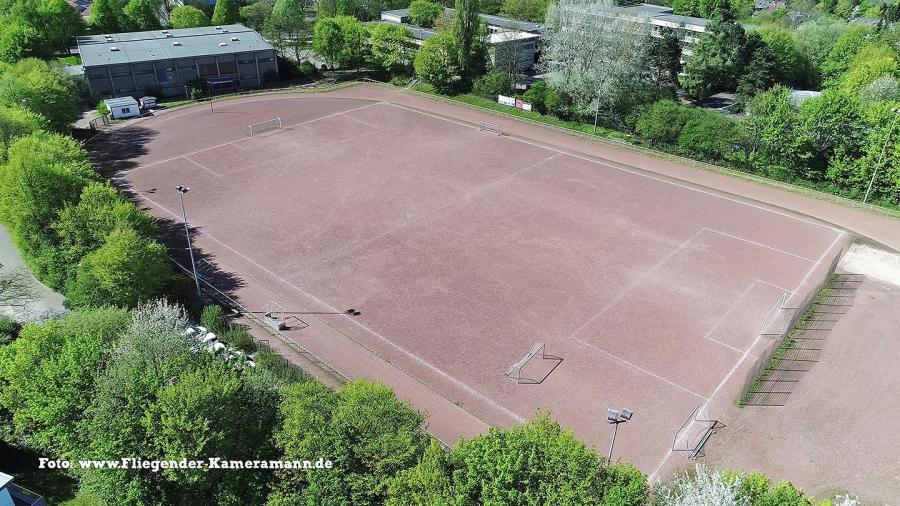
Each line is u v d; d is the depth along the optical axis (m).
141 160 83.62
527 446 29.73
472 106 106.12
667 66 111.94
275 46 126.81
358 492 29.86
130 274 49.03
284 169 81.06
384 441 30.22
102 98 105.50
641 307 53.91
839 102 72.75
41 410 33.97
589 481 27.72
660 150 88.25
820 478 38.41
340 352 48.59
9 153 60.91
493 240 64.25
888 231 68.00
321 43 119.69
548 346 49.19
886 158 70.81
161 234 65.06
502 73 109.06
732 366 47.34
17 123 69.94
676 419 42.50
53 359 35.59
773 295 55.84
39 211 55.50
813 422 42.53
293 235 65.12
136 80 106.81
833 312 54.22
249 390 35.50
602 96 93.38
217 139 91.31
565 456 29.20
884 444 40.84
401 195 73.94
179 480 31.31
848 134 74.25
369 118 100.75
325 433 31.20
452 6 171.00
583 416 42.66
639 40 92.56
